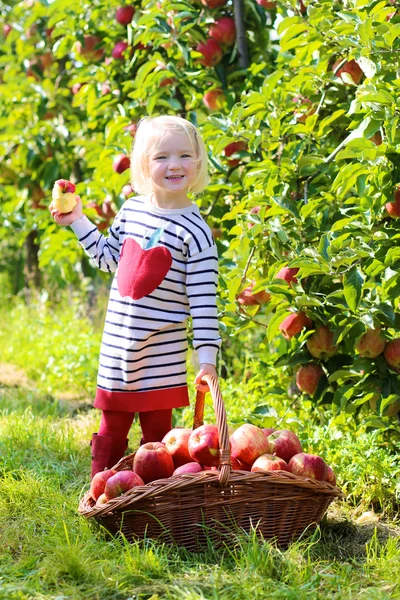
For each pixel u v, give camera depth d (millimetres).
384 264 2568
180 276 2457
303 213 2816
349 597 1926
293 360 2984
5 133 5602
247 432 2396
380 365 2797
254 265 3150
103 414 2584
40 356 5453
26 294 7332
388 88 2676
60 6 4422
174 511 2201
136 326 2441
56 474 2922
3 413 3789
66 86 5453
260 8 3971
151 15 3697
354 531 2482
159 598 1924
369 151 2564
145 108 4066
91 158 4727
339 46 2994
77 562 2035
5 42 5922
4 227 6297
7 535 2330
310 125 3072
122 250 2551
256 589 1923
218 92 3920
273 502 2223
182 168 2479
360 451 2787
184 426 3629
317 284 2861
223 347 4465
